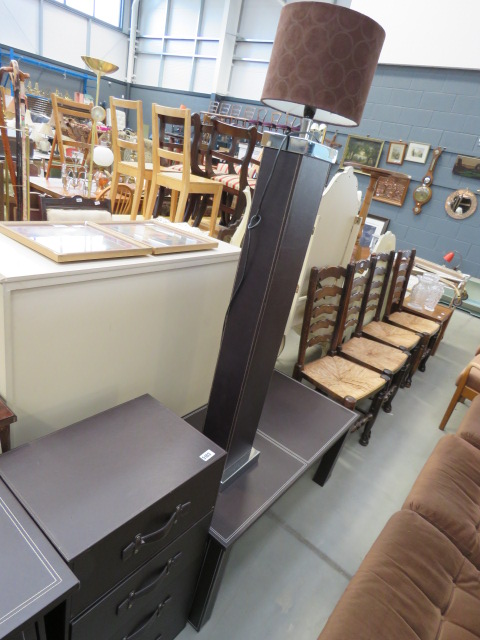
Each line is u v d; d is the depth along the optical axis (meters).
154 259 1.22
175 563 1.00
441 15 4.96
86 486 0.81
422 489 1.37
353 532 1.69
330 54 0.89
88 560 0.70
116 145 2.95
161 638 1.15
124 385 1.32
